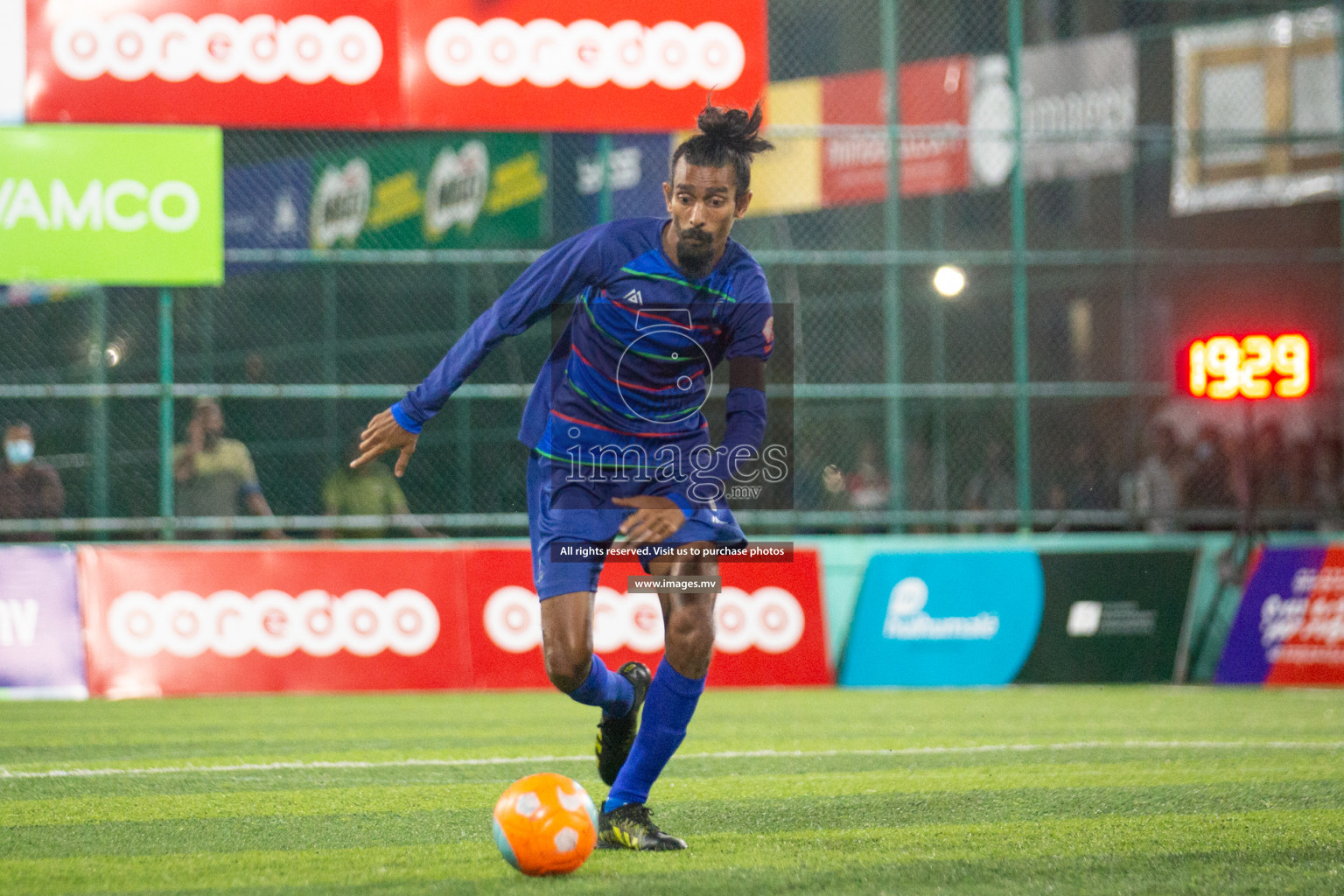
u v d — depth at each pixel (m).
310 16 34.06
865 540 35.50
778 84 52.09
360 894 11.64
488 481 50.00
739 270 13.29
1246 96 46.66
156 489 47.12
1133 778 19.23
